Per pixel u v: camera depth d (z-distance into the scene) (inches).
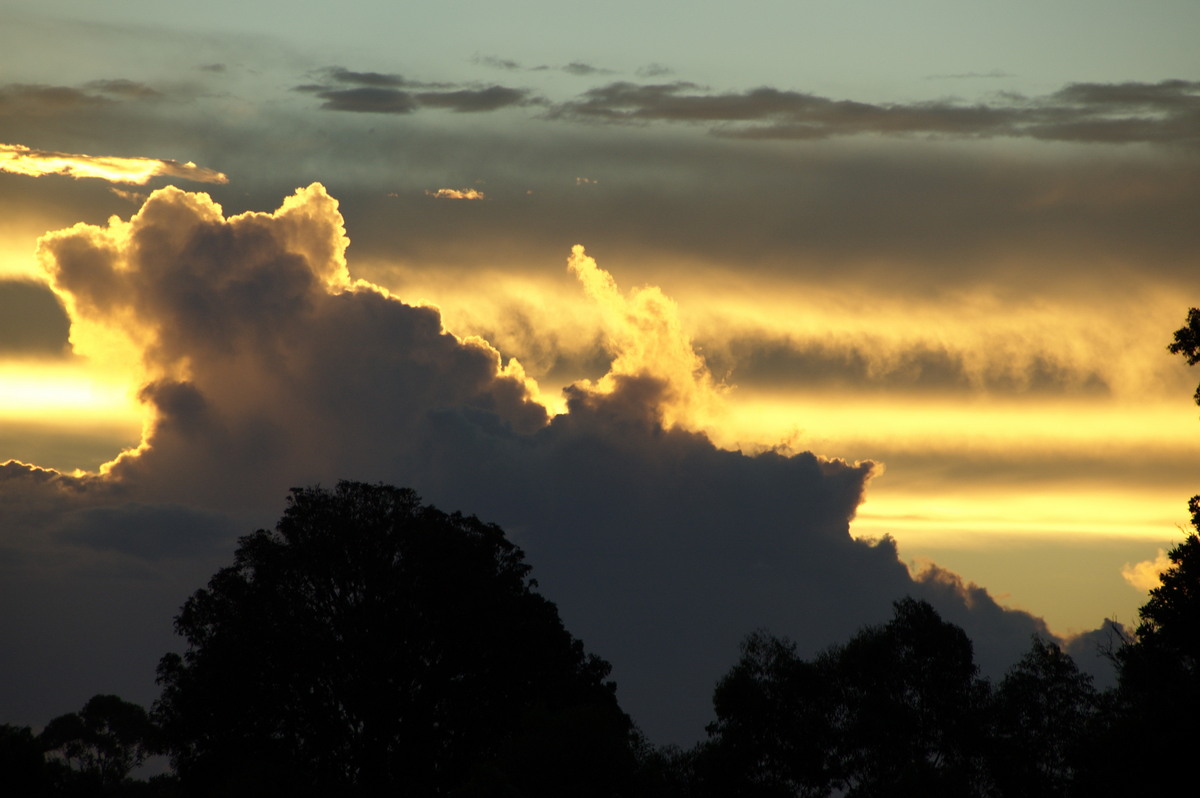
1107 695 2896.2
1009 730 3169.3
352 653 3511.3
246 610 3545.8
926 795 2851.9
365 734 3533.5
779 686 3363.7
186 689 3472.0
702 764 3277.6
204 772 3400.6
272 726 3469.5
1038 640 3284.9
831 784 3272.6
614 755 2775.6
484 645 3563.0
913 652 3329.2
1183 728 2357.3
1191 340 2568.9
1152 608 2507.4
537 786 2714.1
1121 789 2490.2
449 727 3563.0
